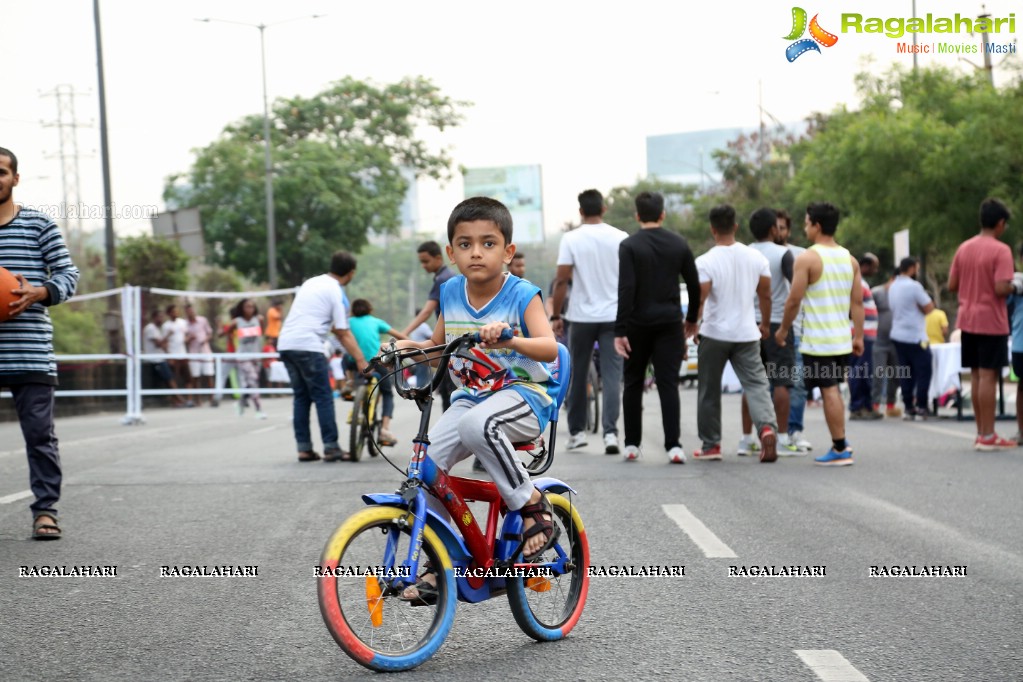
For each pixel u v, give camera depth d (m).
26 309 6.79
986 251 11.05
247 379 21.59
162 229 35.09
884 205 30.70
